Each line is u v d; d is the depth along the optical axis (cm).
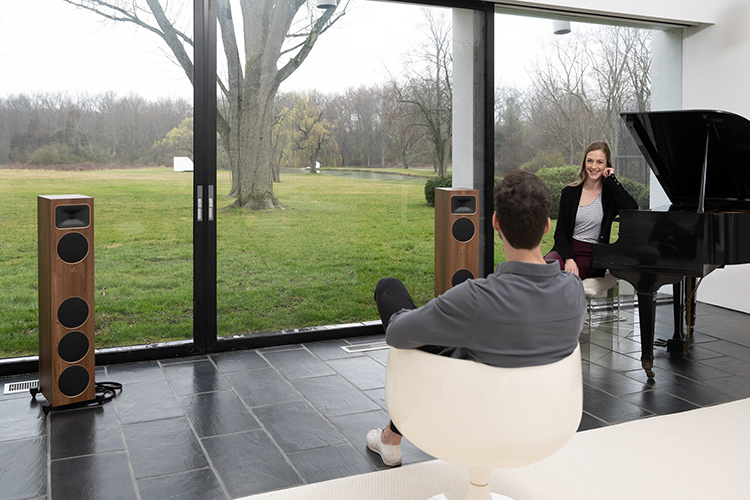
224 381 342
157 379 345
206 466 246
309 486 230
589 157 383
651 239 339
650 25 520
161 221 376
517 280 168
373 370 362
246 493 226
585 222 387
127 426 283
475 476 195
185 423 287
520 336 166
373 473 241
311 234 413
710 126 333
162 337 383
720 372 363
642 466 246
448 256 362
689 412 302
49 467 245
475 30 448
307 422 288
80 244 298
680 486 231
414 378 180
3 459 250
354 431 279
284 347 407
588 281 380
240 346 400
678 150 365
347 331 429
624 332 420
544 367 170
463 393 170
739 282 509
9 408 303
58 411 300
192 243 385
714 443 267
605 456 255
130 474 239
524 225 170
